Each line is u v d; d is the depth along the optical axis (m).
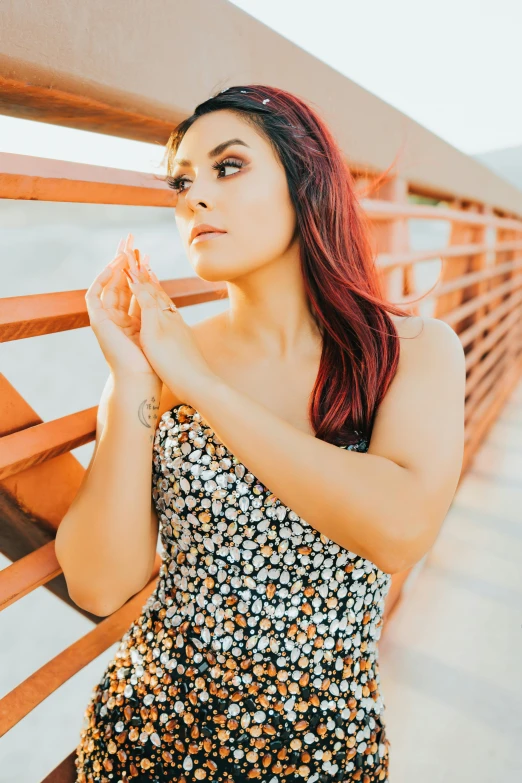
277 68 1.49
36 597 3.03
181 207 1.11
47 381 4.67
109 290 1.13
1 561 3.27
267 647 1.06
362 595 1.10
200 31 1.25
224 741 1.04
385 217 2.22
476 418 3.94
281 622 1.06
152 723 1.07
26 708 1.19
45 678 1.22
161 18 1.15
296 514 1.03
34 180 0.99
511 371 5.46
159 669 1.09
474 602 2.42
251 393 1.14
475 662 2.11
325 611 1.07
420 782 1.67
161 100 1.18
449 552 2.79
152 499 1.17
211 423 0.99
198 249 1.05
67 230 10.09
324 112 1.69
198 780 1.05
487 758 1.75
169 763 1.06
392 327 1.07
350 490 0.92
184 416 1.11
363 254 1.17
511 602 2.41
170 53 1.19
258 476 0.97
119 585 1.14
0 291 7.20
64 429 1.13
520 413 4.79
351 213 1.15
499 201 4.70
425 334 1.08
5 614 2.87
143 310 1.07
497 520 3.07
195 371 1.02
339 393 1.06
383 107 2.06
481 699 1.96
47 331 1.09
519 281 5.68
